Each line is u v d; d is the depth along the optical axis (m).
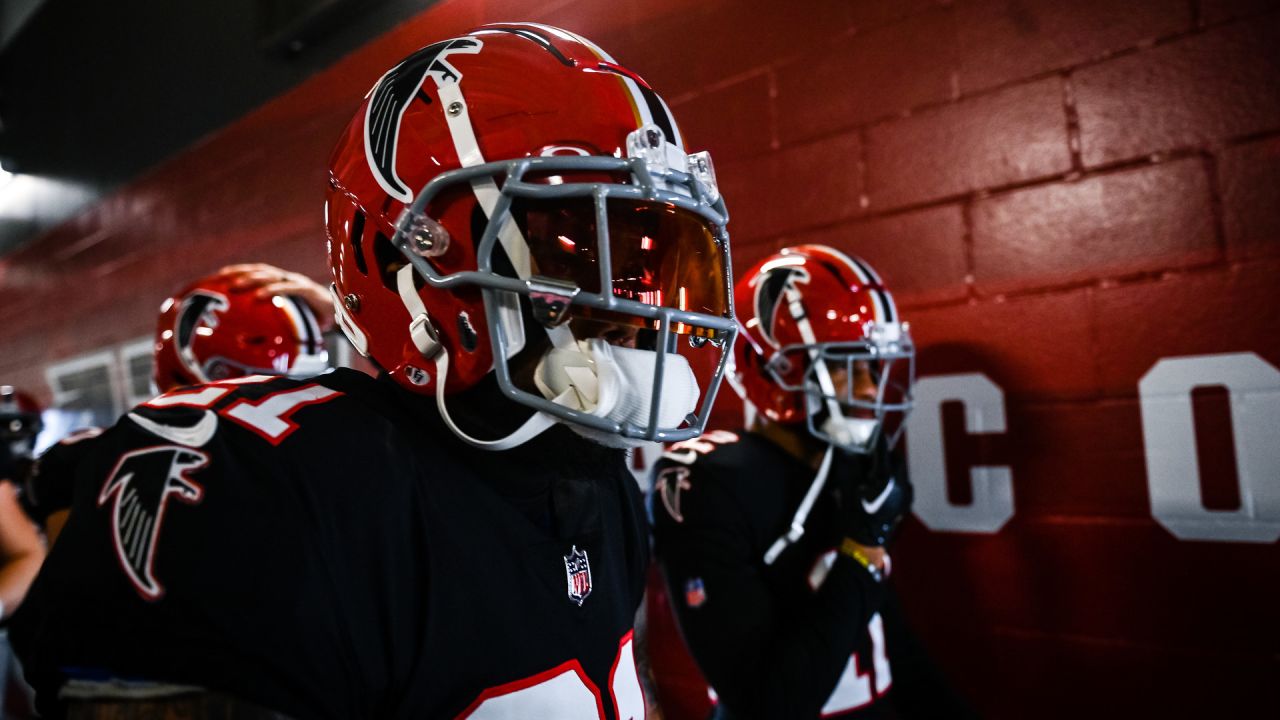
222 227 2.84
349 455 0.54
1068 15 1.37
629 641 0.68
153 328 3.16
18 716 2.26
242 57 2.75
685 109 1.84
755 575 1.12
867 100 1.58
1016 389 1.42
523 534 0.60
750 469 1.17
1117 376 1.32
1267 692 1.20
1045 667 1.39
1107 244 1.33
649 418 0.58
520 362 0.58
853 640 1.06
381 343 0.63
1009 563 1.43
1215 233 1.23
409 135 0.62
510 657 0.56
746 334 1.21
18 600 1.53
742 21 1.75
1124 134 1.32
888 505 1.14
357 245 0.64
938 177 1.50
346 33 2.38
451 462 0.59
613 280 0.62
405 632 0.52
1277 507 1.18
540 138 0.60
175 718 0.44
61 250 3.71
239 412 0.53
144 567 0.45
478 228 0.59
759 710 1.01
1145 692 1.29
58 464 1.46
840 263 1.25
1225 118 1.23
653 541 1.20
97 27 3.44
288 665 0.45
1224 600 1.23
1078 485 1.36
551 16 2.03
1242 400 1.21
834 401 1.17
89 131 3.51
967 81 1.47
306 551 0.48
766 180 1.72
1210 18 1.24
